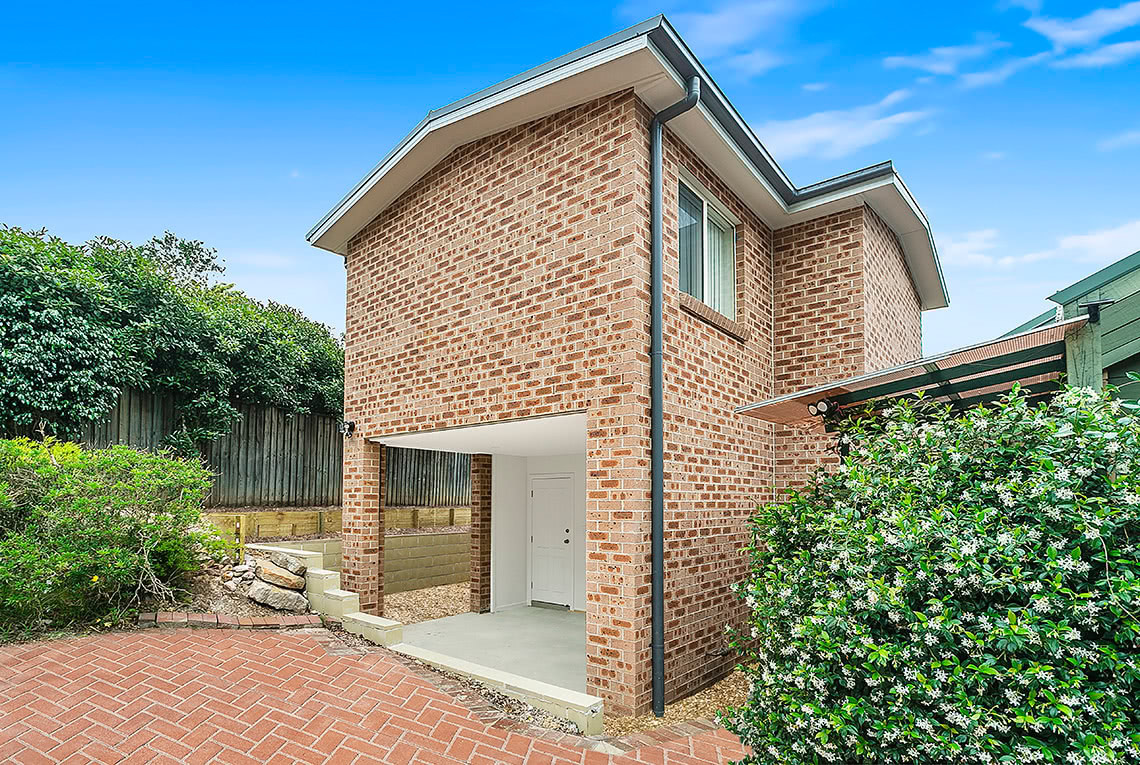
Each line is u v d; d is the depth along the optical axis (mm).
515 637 9672
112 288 10977
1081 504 2842
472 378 7867
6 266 9492
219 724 5023
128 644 6672
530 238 7352
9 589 6750
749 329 8359
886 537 3232
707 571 7223
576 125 7016
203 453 12211
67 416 9930
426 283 8641
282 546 11336
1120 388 4625
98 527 7414
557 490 12250
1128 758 2549
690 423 7078
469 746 5039
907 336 10852
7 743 4516
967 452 3457
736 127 7277
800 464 8586
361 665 6633
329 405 14375
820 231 8766
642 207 6555
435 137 7996
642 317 6441
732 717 3996
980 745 2766
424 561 13781
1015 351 4781
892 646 3023
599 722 5656
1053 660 2736
